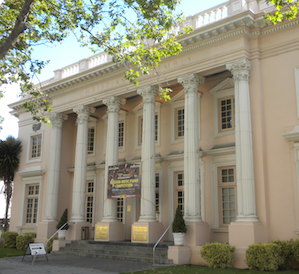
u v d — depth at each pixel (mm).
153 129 17328
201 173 17109
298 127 13539
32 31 13625
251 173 13781
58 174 22062
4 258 16719
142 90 17766
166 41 13078
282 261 12000
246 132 14102
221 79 17594
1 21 13555
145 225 16016
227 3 15688
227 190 16359
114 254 15797
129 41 13133
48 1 12633
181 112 19125
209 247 13047
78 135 20562
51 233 20719
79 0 12977
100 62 20922
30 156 25375
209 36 15398
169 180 18484
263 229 13344
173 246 13883
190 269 12203
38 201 23375
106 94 19578
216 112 17359
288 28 14484
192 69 16109
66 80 21172
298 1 11602
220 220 16172
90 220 22016
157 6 11664
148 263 13898
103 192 21594
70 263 14414
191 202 14773
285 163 13609
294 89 13977
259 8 15273
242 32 14758
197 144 15484
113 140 18734
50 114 22797
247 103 14438
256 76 14727
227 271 11719
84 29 12883
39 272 12250
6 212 26250
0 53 10875
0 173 25453
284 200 13359
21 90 14445
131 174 17281
